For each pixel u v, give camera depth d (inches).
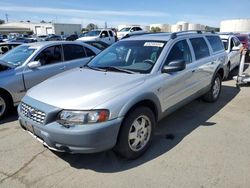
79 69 173.2
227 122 190.7
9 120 205.8
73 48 263.1
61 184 121.0
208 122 191.0
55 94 132.0
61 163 138.8
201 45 213.0
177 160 138.7
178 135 169.6
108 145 123.4
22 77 216.1
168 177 124.0
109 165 135.8
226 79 344.2
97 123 119.1
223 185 117.0
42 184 121.3
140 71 154.0
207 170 128.7
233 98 253.4
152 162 137.6
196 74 191.9
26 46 251.0
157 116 153.9
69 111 119.9
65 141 119.7
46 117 122.9
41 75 229.1
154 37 181.8
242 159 138.0
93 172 130.0
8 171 132.3
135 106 136.3
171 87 162.1
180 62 152.7
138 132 139.9
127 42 185.0
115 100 125.4
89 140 118.2
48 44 245.0
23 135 174.9
